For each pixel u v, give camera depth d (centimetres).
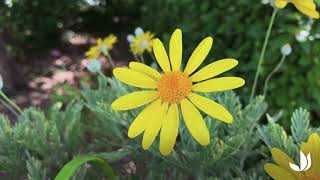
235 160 14
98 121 16
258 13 29
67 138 15
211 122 13
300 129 13
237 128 14
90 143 16
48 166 14
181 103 10
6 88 41
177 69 11
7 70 41
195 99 10
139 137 14
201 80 10
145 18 43
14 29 47
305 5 12
